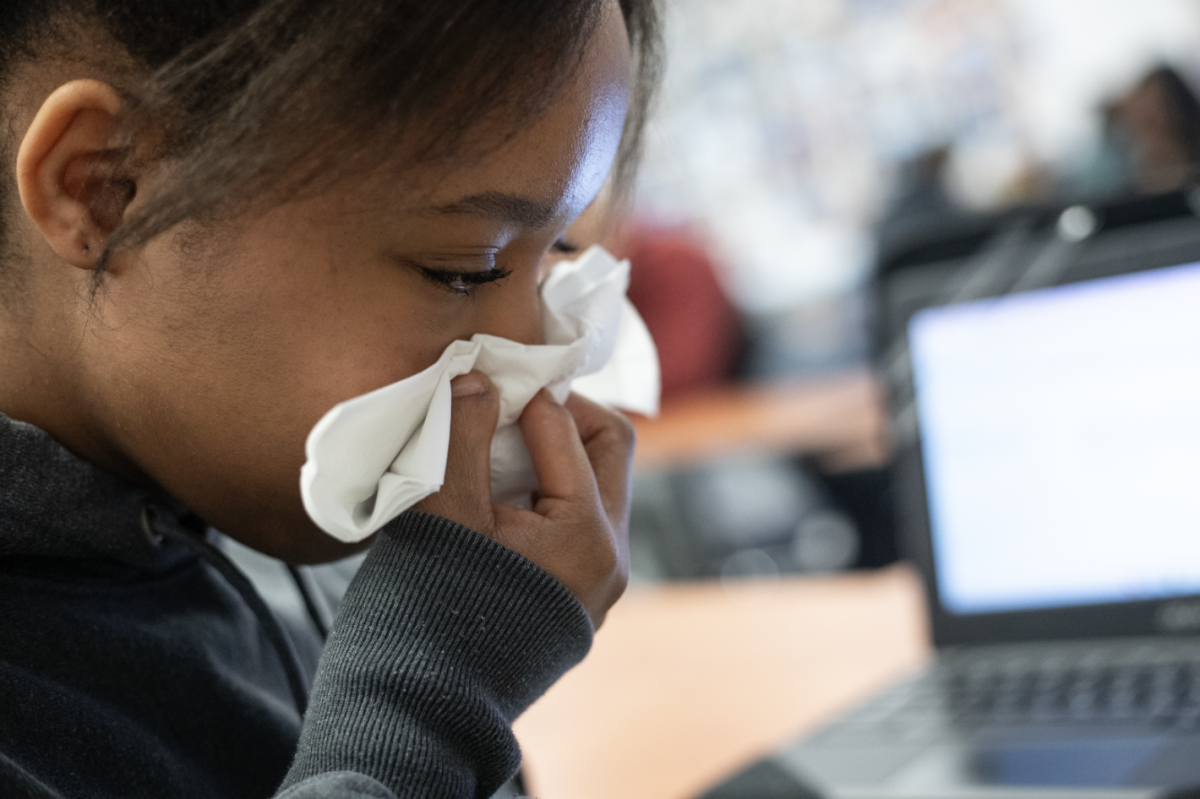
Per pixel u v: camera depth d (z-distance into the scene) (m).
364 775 0.46
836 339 4.20
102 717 0.53
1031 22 3.94
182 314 0.50
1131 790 0.70
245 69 0.46
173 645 0.59
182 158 0.47
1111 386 1.00
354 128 0.46
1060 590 1.01
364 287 0.50
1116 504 0.99
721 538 2.80
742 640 1.36
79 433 0.56
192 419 0.52
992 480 1.05
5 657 0.52
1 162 0.53
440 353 0.53
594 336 0.61
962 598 1.05
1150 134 3.60
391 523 0.53
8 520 0.52
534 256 0.55
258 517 0.55
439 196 0.48
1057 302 1.03
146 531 0.58
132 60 0.49
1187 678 0.87
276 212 0.48
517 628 0.52
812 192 4.25
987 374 1.06
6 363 0.55
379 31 0.45
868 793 0.78
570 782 0.95
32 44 0.51
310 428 0.51
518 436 0.60
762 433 3.21
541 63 0.48
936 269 1.11
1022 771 0.76
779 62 4.25
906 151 4.17
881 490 3.00
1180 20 3.78
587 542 0.57
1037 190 3.89
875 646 1.24
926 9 4.06
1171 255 0.98
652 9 0.70
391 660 0.49
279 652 0.62
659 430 3.51
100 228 0.50
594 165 0.52
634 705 1.15
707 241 4.29
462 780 0.49
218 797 0.57
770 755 0.88
